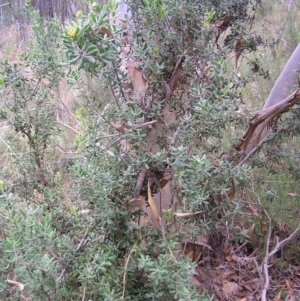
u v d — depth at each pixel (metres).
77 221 1.61
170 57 1.65
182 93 1.69
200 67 1.72
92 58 1.27
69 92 3.56
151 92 1.65
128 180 1.52
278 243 2.13
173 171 1.56
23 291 1.35
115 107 1.60
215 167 1.57
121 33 1.62
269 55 3.75
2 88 2.08
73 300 1.45
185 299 1.29
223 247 2.40
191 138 1.54
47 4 5.94
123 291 1.36
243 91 3.20
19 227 1.28
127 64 1.67
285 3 4.83
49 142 2.23
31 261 1.26
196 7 1.63
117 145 1.67
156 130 1.67
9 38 5.70
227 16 2.04
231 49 2.16
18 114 2.15
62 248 1.47
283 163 2.51
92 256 1.42
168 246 1.40
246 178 1.59
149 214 1.78
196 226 1.56
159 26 1.56
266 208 2.38
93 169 1.47
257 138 2.16
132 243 1.54
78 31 1.24
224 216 1.67
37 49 2.14
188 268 1.35
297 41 3.92
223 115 1.49
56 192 1.99
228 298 2.10
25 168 2.14
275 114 2.06
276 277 2.27
